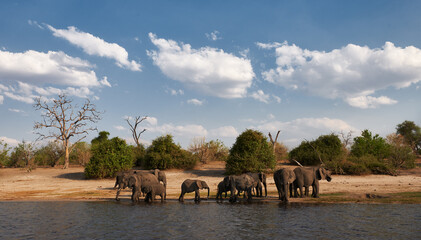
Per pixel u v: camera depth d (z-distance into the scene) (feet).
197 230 30.58
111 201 57.16
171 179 94.63
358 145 127.75
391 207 43.50
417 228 30.14
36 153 142.10
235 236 27.96
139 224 33.83
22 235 29.30
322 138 122.52
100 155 98.89
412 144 216.74
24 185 87.56
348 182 79.61
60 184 88.79
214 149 137.39
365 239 26.27
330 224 32.37
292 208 44.14
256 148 97.66
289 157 125.80
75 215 40.24
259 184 59.36
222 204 51.44
